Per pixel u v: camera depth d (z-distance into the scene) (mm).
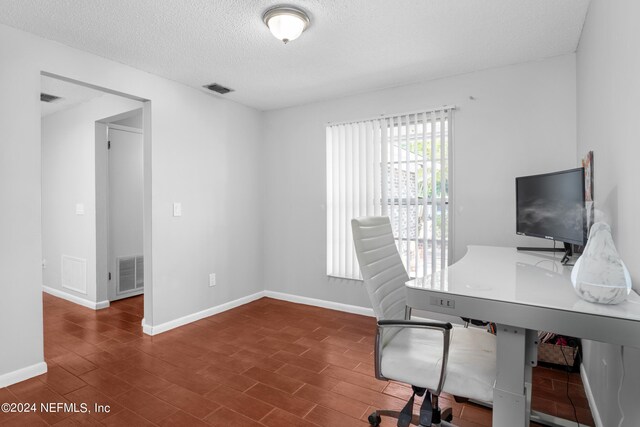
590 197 1968
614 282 1068
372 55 2676
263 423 1823
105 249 3832
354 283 3633
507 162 2863
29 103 2291
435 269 3119
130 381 2246
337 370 2400
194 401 2023
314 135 3861
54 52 2410
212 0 1946
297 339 2945
